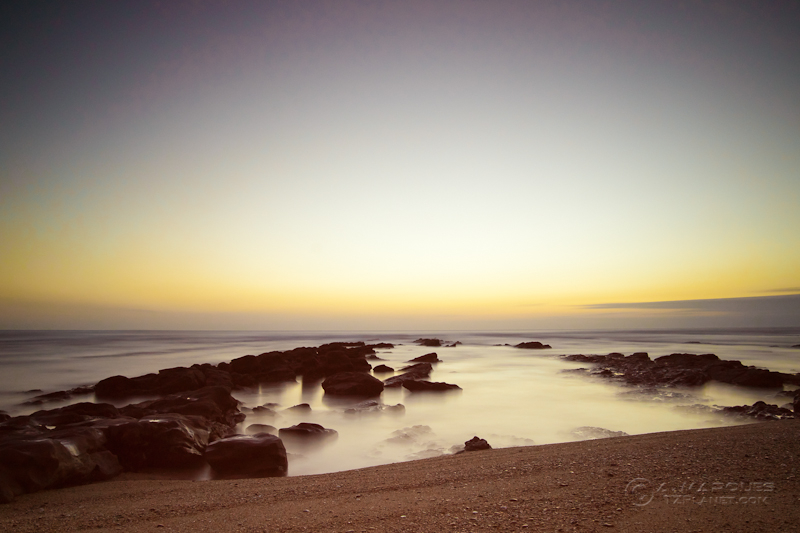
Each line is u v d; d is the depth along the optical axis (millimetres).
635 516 7219
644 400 27750
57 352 72250
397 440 18594
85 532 7930
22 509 9898
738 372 34094
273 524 7805
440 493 9125
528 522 7191
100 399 30234
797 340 93250
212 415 21047
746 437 12336
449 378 39812
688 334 137875
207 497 10078
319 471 15062
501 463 11469
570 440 18656
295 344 100312
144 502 9953
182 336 162250
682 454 10883
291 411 25688
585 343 94125
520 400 28625
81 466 12508
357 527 7402
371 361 59594
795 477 8680
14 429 15297
